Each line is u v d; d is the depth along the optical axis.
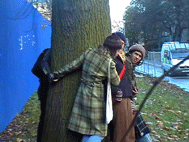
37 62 3.93
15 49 8.39
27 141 5.83
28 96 10.28
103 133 3.25
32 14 11.46
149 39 53.75
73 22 3.52
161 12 49.25
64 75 3.50
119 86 3.52
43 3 10.24
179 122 7.98
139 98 10.54
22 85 9.20
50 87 3.65
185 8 47.28
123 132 3.51
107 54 3.27
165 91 14.29
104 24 3.64
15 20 8.48
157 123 7.41
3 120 6.57
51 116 3.60
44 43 15.43
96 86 3.26
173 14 49.34
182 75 22.03
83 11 3.52
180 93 14.73
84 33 3.53
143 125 4.18
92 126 3.22
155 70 25.20
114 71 3.30
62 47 3.56
